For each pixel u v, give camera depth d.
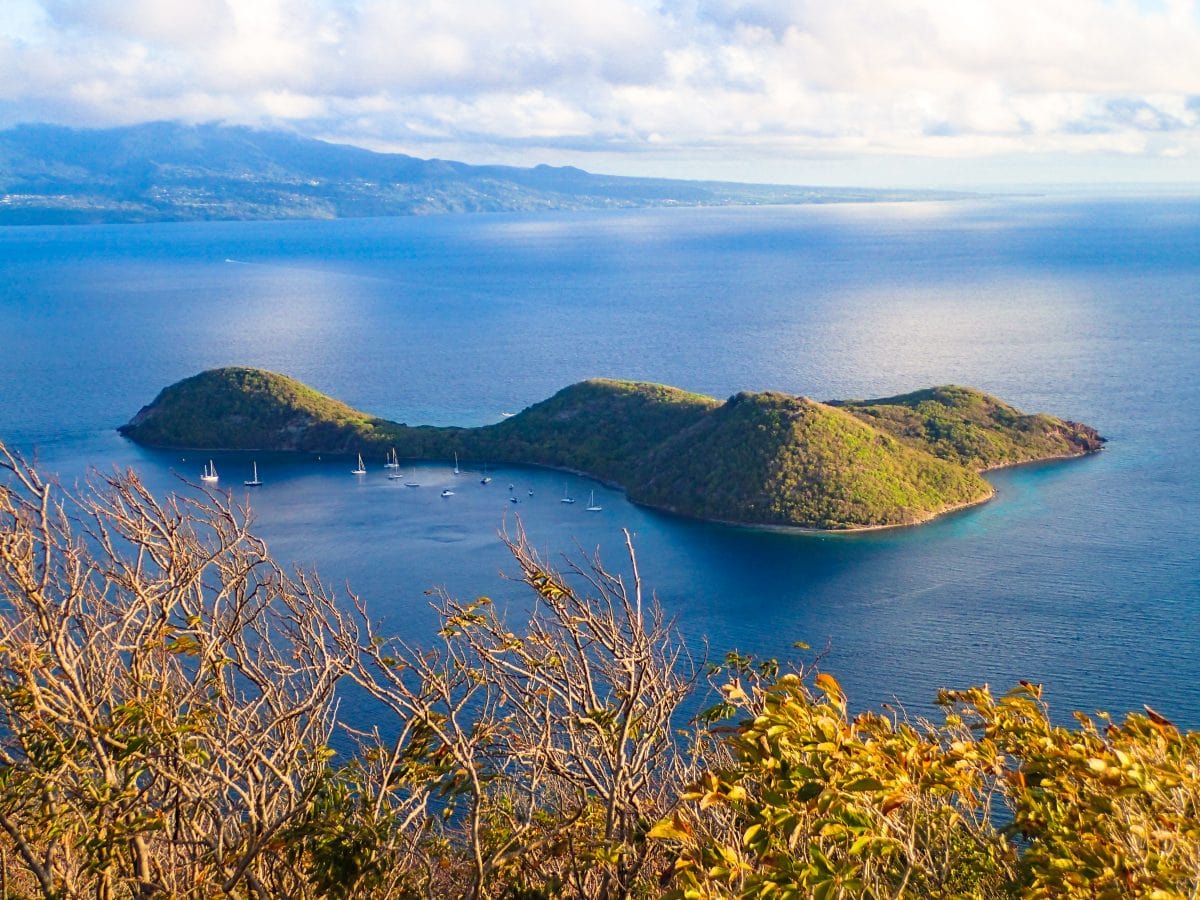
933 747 6.88
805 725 6.21
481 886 7.63
